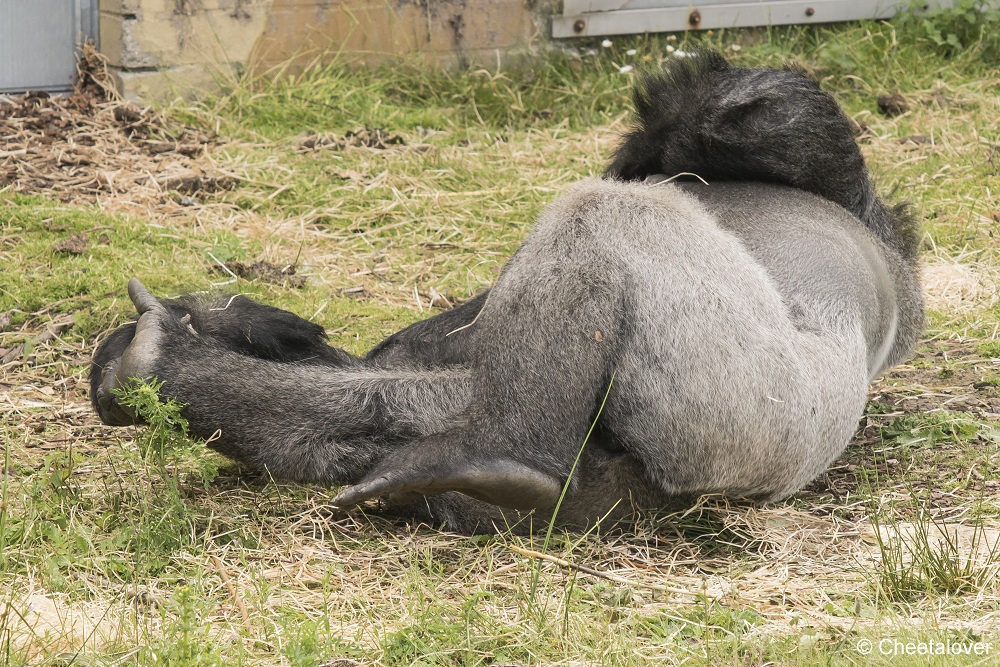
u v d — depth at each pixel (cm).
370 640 902
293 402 1100
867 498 1228
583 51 2902
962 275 1928
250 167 2338
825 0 2895
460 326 1239
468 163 2433
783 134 1257
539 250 1061
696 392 1056
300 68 2830
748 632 922
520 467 1016
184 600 899
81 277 1753
